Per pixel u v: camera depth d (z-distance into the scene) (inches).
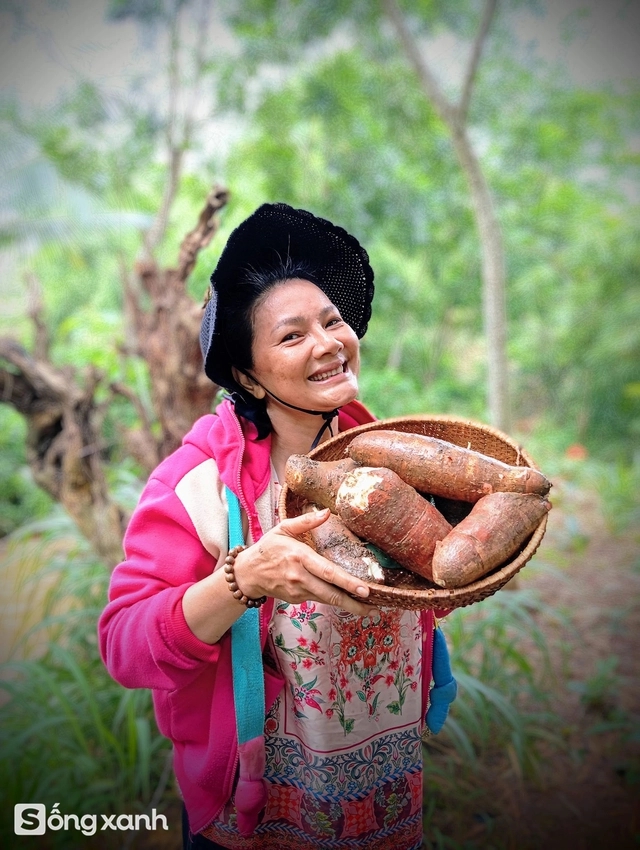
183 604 45.1
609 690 130.0
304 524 40.0
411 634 52.8
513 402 390.0
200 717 50.6
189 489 48.9
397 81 305.3
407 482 45.1
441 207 343.6
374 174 321.1
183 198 348.5
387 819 53.6
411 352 368.8
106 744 102.2
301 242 51.8
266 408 52.0
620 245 362.0
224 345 49.9
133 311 118.6
